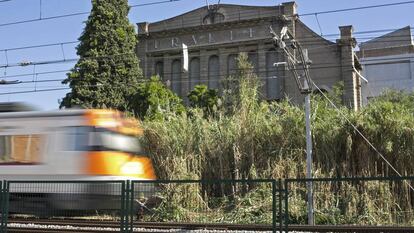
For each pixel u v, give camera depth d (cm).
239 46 3812
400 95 3522
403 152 1933
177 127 2184
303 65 1827
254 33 3769
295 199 1784
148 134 2148
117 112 1712
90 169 1603
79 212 1244
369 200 1772
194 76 3950
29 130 1689
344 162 1956
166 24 4044
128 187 1102
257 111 2166
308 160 1744
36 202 1223
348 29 3569
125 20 3678
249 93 2239
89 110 1661
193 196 1878
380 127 1953
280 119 2092
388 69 5019
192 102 3309
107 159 1616
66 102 3459
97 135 1631
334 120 2041
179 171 2053
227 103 2339
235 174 2016
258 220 1709
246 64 2917
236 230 1409
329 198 1812
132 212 1094
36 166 1650
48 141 1659
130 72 3572
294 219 1727
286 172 1959
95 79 3462
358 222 1711
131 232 1084
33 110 1727
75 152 1625
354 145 1977
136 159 1705
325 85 3584
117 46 3581
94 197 1143
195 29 3928
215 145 2105
